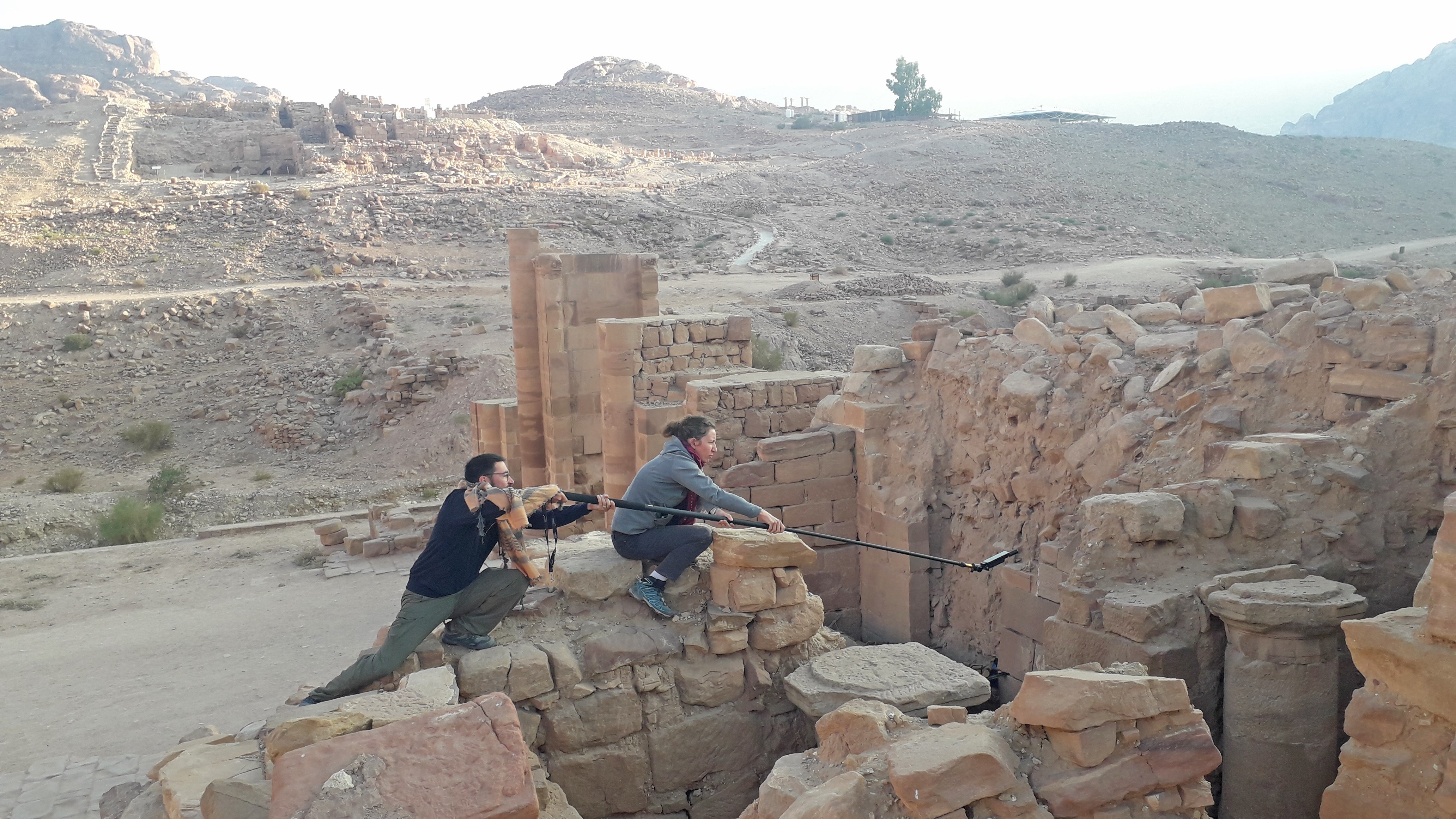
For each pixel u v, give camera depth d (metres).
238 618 14.43
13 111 94.31
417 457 29.48
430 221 64.75
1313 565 6.20
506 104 178.75
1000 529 8.99
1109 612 6.20
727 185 87.88
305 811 3.55
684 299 47.25
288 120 101.94
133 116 92.12
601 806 5.54
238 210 62.00
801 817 3.76
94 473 30.17
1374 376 6.69
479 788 3.70
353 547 17.89
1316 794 5.59
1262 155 103.12
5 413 34.81
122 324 41.81
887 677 5.61
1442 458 6.31
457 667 5.29
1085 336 8.96
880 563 9.96
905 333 43.62
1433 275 7.32
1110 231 73.56
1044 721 3.99
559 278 15.75
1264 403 7.32
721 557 5.89
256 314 43.00
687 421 6.23
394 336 38.75
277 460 31.05
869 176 94.75
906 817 3.81
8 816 7.93
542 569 6.33
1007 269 60.94
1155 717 4.04
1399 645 4.02
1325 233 76.25
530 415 16.62
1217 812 6.05
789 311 43.91
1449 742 3.90
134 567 17.88
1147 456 7.60
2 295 47.16
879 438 10.07
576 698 5.45
